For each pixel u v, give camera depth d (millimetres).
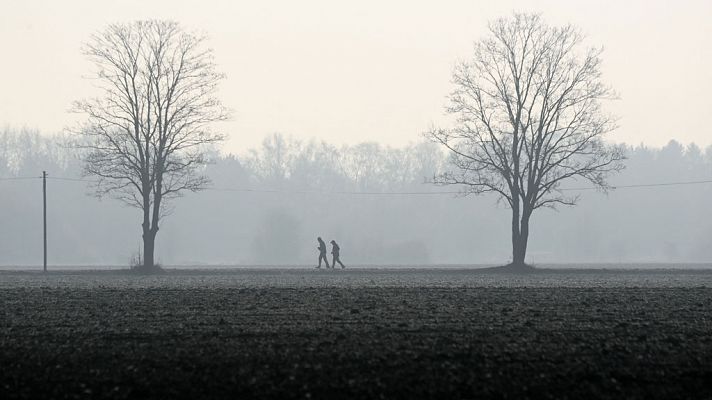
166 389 44562
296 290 110500
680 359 52750
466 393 43656
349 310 81625
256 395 43219
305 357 53344
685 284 131500
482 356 53688
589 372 48719
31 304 90812
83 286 128750
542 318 74125
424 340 60375
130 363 51719
